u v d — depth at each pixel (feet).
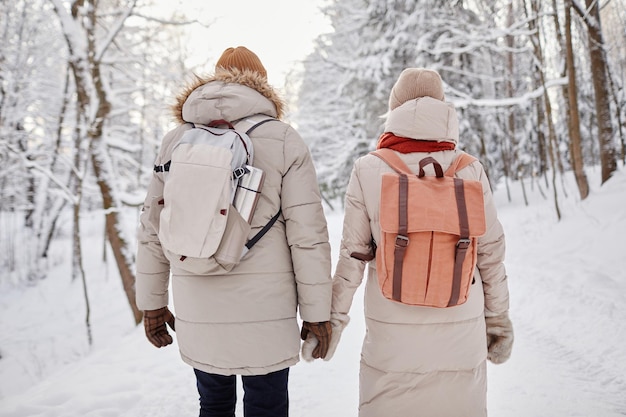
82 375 10.80
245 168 4.83
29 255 46.21
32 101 43.37
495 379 10.06
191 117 5.25
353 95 53.57
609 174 31.81
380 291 5.36
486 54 51.06
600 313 14.56
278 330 5.06
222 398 5.50
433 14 42.34
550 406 8.62
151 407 8.89
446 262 4.89
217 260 4.68
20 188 48.83
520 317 15.44
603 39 32.50
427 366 5.18
